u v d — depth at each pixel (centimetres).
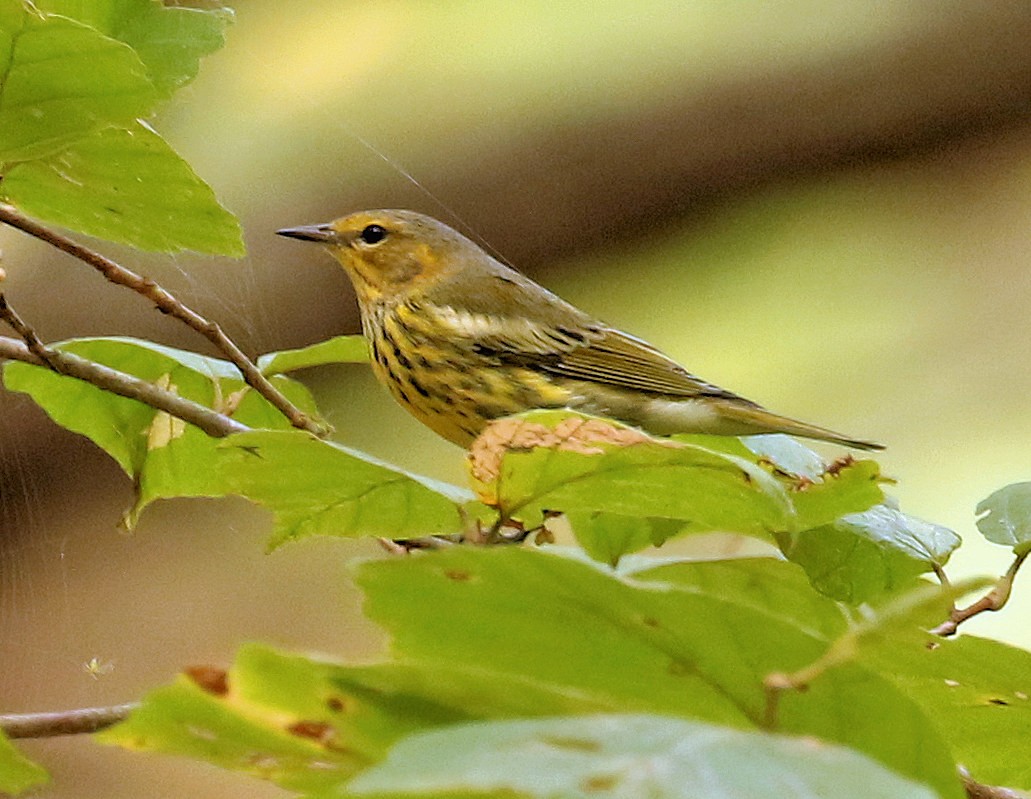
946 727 399
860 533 400
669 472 370
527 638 287
